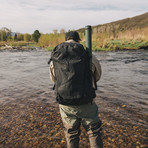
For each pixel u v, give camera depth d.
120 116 3.39
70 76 1.72
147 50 19.83
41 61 13.05
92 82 1.94
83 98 1.79
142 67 9.10
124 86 5.61
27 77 7.35
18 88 5.63
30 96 4.77
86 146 2.48
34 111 3.71
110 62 11.05
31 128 3.00
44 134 2.81
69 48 1.75
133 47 22.02
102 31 36.44
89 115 1.96
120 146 2.45
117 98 4.46
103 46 23.12
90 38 1.87
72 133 2.05
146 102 4.14
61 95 1.79
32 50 28.55
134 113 3.53
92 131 2.00
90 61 1.86
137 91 5.04
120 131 2.83
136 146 2.44
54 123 3.17
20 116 3.47
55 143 2.57
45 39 37.94
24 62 12.53
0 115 3.52
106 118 3.31
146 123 3.09
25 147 2.49
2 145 2.54
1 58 15.49
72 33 2.03
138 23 81.88
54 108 3.88
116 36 31.78
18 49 31.58
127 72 7.89
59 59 1.77
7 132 2.88
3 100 4.45
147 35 27.98
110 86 5.64
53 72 2.02
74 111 1.93
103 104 4.05
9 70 9.17
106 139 2.62
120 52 17.95
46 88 5.59
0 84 6.19
